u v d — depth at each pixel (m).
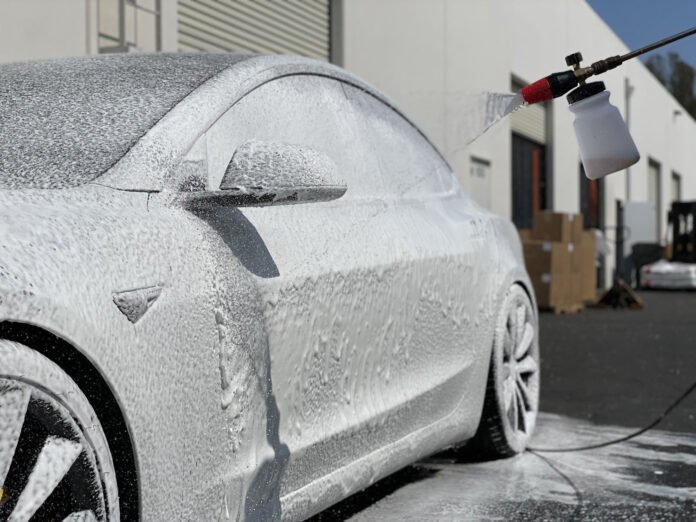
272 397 2.18
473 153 16.08
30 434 1.62
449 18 14.98
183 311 1.87
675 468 3.72
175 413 1.83
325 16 11.90
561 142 21.64
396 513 3.06
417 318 2.92
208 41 9.44
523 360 3.90
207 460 1.93
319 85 2.83
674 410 5.14
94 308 1.64
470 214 3.58
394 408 2.75
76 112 2.26
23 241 1.59
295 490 2.32
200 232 2.03
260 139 2.43
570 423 4.67
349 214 2.68
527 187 20.09
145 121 2.19
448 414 3.24
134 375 1.71
